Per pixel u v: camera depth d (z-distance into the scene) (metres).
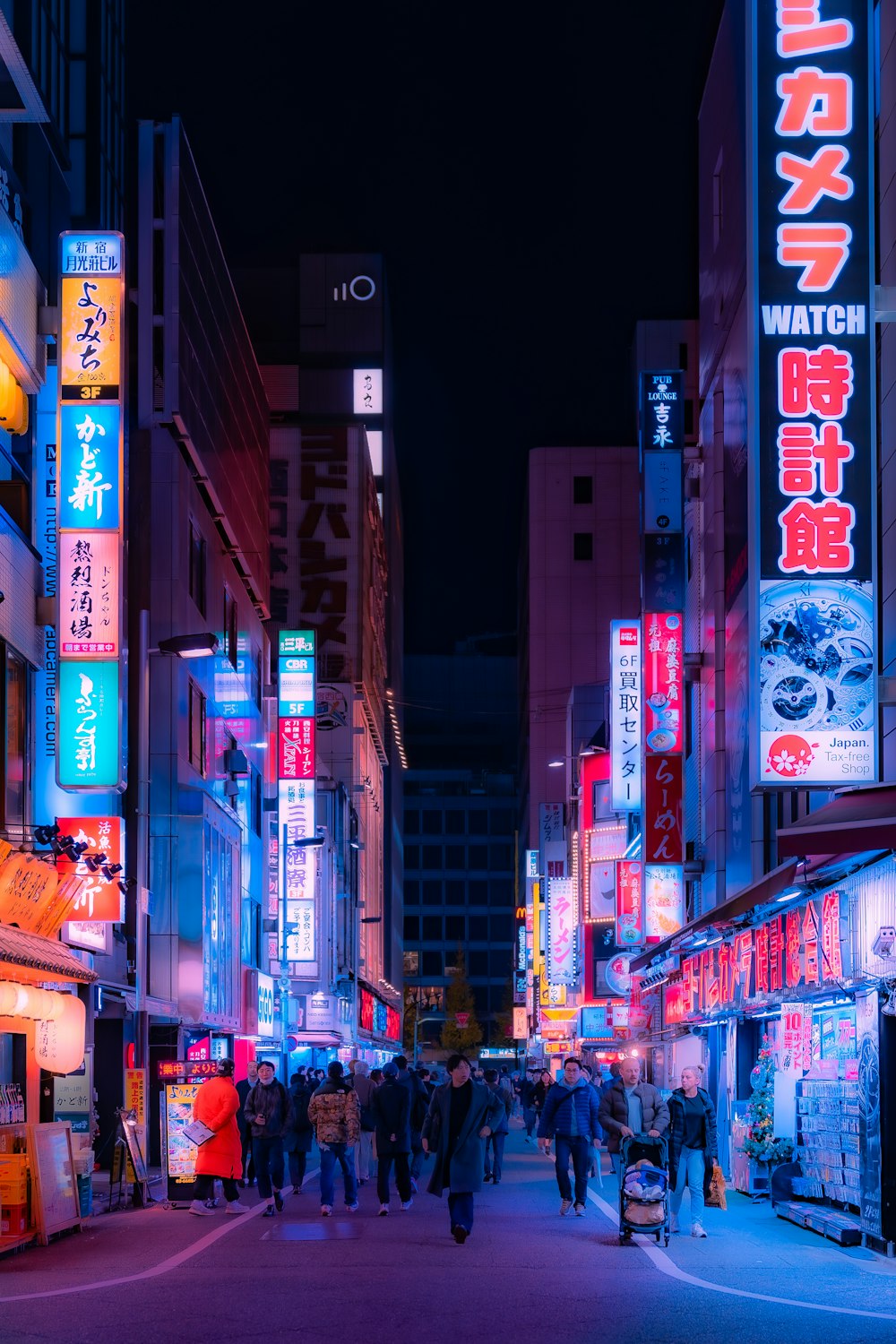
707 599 37.59
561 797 109.62
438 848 167.00
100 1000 27.09
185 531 38.44
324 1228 18.19
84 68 36.81
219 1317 11.21
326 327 114.75
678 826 36.84
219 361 44.75
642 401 38.19
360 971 85.25
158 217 38.66
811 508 20.27
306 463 96.44
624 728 44.75
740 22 34.47
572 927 70.44
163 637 37.03
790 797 31.28
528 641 114.69
